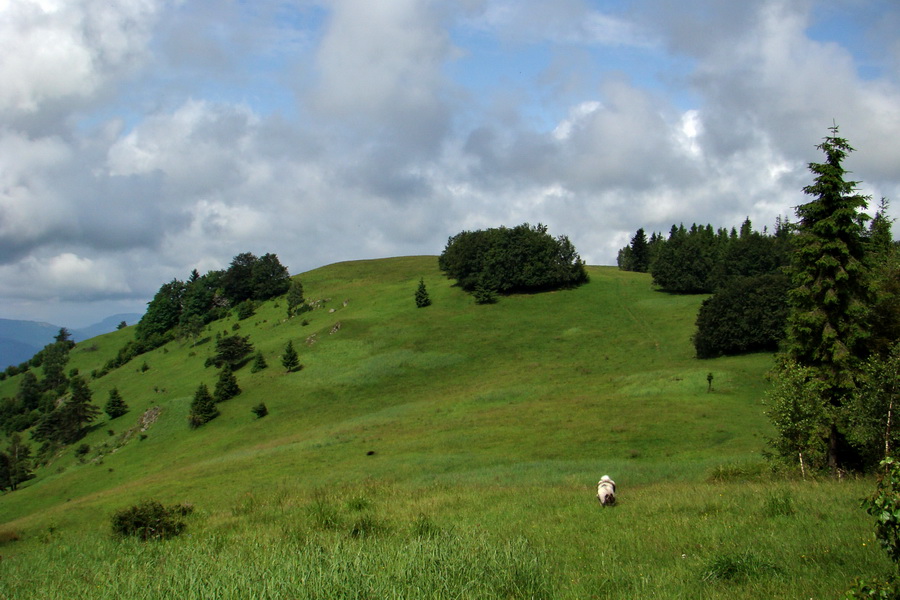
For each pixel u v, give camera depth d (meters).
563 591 8.28
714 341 80.88
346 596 7.15
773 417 24.72
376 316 123.88
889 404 21.69
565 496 20.62
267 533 14.39
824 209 30.30
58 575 11.41
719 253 140.38
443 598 7.26
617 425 49.09
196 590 7.73
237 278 167.00
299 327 129.12
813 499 14.18
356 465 44.94
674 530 12.23
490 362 94.75
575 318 114.75
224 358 111.00
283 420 79.56
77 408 100.56
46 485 75.12
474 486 28.44
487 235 139.25
